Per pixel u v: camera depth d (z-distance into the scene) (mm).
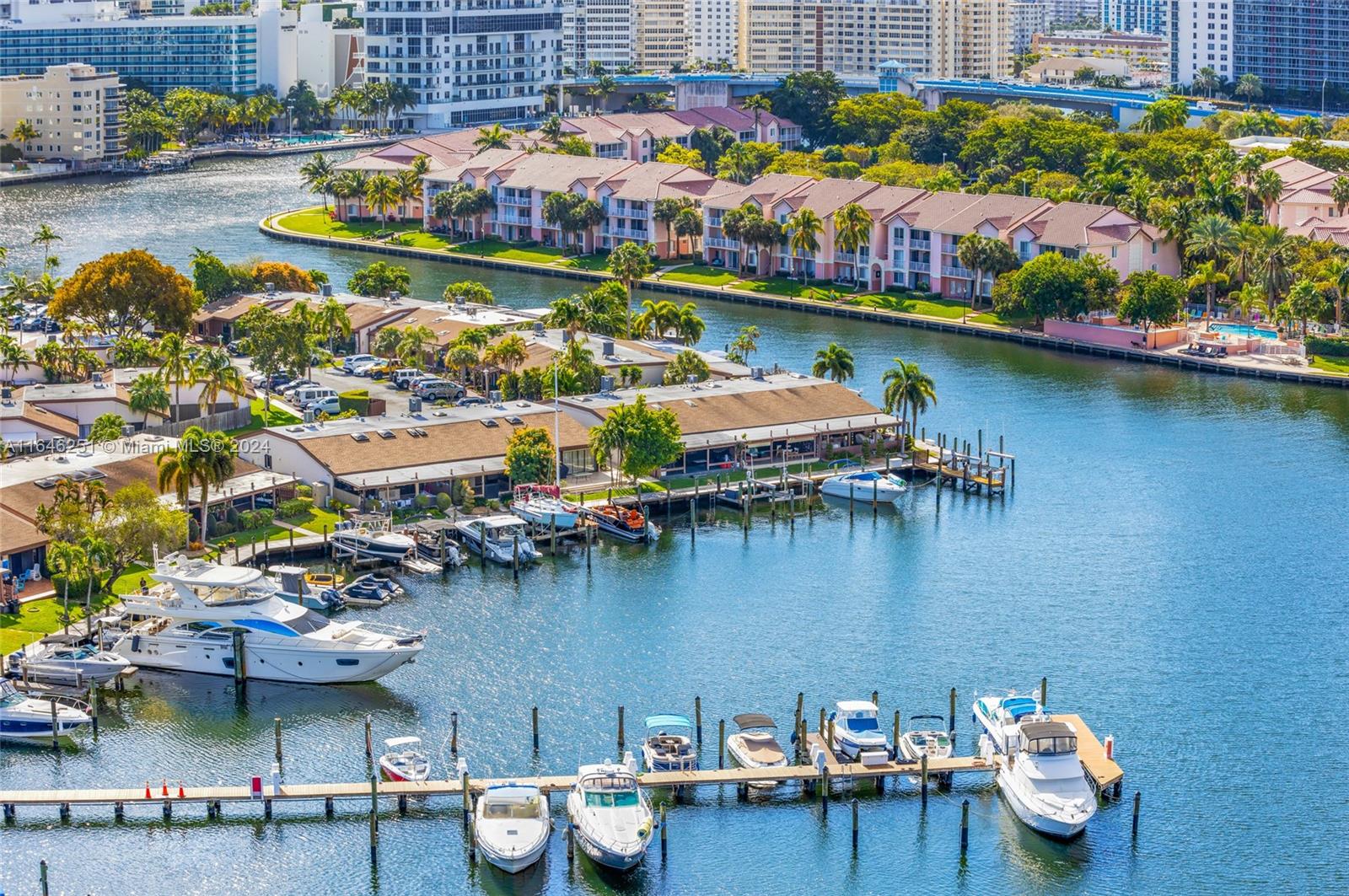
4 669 179875
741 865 153500
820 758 164000
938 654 192375
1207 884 151875
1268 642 196750
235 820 158625
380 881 150875
